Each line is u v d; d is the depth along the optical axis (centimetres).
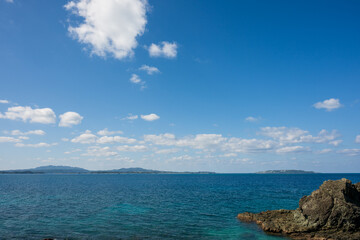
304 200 3086
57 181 14450
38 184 11088
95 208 4200
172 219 3366
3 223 3025
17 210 3909
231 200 5312
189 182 13788
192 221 3259
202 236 2589
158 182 13875
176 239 2477
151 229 2831
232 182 13500
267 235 2639
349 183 2953
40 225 2958
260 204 4719
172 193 6944
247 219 3359
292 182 13200
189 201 5169
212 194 6631
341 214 2584
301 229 2670
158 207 4353
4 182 12838
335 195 2772
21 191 7338
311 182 13150
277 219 3123
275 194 6556
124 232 2694
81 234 2598
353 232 2483
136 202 4984
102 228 2848
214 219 3384
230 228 2914
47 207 4247
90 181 14775
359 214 2517
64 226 2922
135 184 11619
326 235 2480
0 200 5166
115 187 9362
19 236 2494
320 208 2739
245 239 2500
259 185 10519
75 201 5072
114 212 3834
